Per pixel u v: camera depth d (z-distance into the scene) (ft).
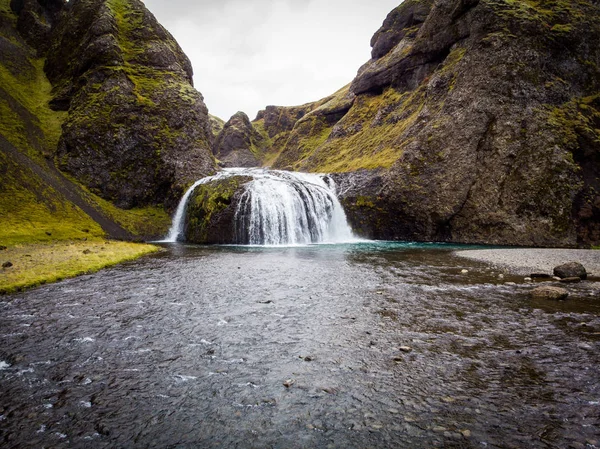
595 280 62.80
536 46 147.54
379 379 27.50
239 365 30.22
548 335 36.01
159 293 55.16
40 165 154.92
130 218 164.55
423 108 189.98
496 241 134.72
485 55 154.30
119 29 228.22
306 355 32.07
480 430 21.01
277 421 22.41
